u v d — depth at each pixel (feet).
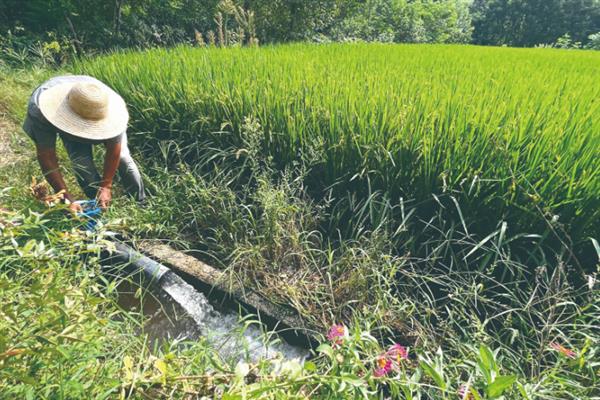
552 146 8.51
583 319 6.87
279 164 12.01
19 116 15.79
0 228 4.83
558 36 171.53
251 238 10.28
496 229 8.81
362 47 26.00
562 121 9.22
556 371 6.11
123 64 16.99
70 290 4.43
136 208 10.78
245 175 12.46
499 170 8.46
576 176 8.13
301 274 9.30
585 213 7.88
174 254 9.89
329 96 11.53
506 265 7.72
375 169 10.04
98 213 8.86
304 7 52.49
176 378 4.65
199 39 23.11
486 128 9.03
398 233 9.59
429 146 9.22
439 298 8.36
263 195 9.86
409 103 10.42
